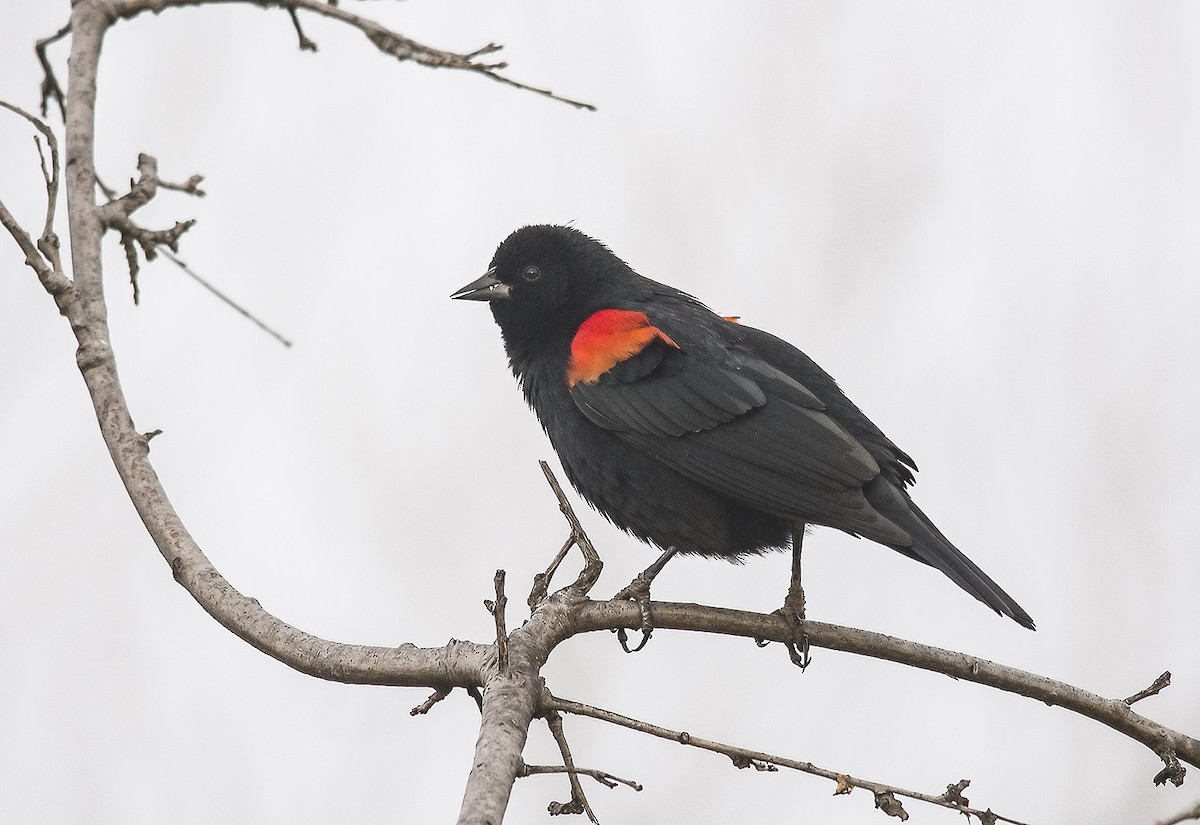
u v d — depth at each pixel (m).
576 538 8.34
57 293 8.47
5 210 8.40
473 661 6.99
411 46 8.19
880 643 8.85
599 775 6.25
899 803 6.98
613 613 8.35
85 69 9.53
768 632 8.95
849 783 6.93
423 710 7.09
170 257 9.23
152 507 7.96
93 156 9.27
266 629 7.43
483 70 8.09
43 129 8.50
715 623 8.78
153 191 9.11
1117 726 8.51
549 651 7.82
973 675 8.55
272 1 9.31
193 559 7.77
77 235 8.82
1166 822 6.55
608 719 6.77
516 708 6.50
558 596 8.16
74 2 9.87
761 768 6.88
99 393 8.34
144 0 9.83
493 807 5.86
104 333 8.52
